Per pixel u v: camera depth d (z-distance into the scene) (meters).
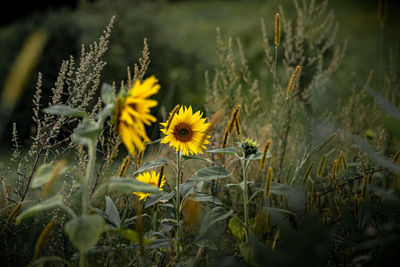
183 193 1.60
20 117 5.06
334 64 2.79
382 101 1.44
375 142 2.45
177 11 16.20
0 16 12.20
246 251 1.31
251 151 1.58
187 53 6.97
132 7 7.01
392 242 1.31
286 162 2.44
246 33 6.85
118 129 1.12
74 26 5.98
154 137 2.44
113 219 1.37
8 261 1.59
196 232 1.71
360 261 1.37
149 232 1.58
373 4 12.68
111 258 1.45
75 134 1.16
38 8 11.02
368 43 8.21
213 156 2.25
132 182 1.18
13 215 1.38
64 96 3.06
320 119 2.36
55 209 1.63
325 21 2.81
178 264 1.43
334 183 1.64
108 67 5.61
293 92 2.51
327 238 1.14
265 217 1.49
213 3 17.50
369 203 1.39
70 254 1.63
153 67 6.45
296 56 2.69
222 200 2.05
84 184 1.18
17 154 1.83
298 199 1.40
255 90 2.76
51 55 5.18
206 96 2.63
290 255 1.09
